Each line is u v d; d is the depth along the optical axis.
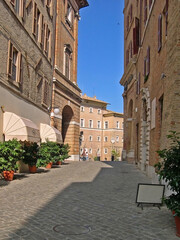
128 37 28.12
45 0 21.03
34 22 18.06
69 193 8.98
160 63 11.21
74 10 32.06
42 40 20.41
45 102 21.56
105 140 74.81
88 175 14.54
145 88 16.16
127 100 28.69
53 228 5.22
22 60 16.08
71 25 30.31
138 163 19.61
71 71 30.75
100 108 75.12
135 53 22.14
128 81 27.31
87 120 72.00
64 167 19.75
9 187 10.00
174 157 5.20
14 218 5.85
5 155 11.56
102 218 6.04
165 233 5.06
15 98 15.05
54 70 24.42
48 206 7.05
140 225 5.55
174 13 8.48
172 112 7.95
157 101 11.87
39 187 10.11
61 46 27.16
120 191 9.55
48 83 22.52
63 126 31.50
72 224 5.52
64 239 4.64
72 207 7.00
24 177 13.06
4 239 4.54
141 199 7.06
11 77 14.29
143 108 17.53
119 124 75.75
